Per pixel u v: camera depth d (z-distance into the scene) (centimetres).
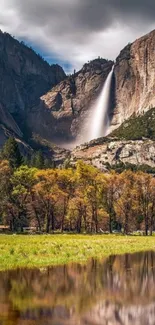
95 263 3947
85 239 7100
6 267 3372
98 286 2633
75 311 1942
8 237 6975
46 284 2655
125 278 3005
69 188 10975
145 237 9106
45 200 10519
